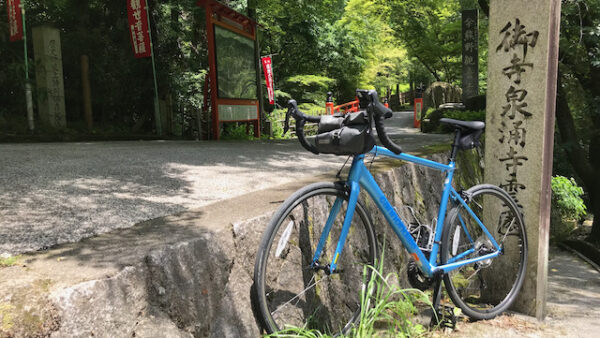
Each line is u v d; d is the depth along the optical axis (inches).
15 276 49.1
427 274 96.0
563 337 101.7
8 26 329.7
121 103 389.1
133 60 386.3
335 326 90.4
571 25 279.1
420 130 544.4
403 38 743.7
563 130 338.0
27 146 203.0
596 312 133.2
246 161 186.4
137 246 61.4
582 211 350.9
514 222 112.3
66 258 56.6
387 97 1400.1
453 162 103.7
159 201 101.0
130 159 171.5
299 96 807.1
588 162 339.3
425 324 102.5
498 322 107.7
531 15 108.2
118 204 96.3
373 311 84.4
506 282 116.2
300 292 83.4
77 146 213.6
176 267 60.3
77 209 90.1
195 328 60.3
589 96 332.2
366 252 107.3
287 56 826.2
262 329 71.6
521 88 111.8
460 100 613.3
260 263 69.2
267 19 697.0
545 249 113.3
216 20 353.1
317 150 79.7
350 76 960.9
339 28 853.8
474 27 528.1
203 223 74.8
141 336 52.8
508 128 115.0
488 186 106.9
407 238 91.9
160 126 363.6
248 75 419.5
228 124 418.9
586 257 284.8
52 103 296.7
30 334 41.9
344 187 80.8
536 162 110.9
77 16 397.1
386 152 84.9
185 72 455.2
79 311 46.5
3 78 314.7
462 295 124.0
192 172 149.5
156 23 414.0
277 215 70.9
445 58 818.2
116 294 51.0
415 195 154.7
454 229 102.4
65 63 373.4
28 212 86.3
